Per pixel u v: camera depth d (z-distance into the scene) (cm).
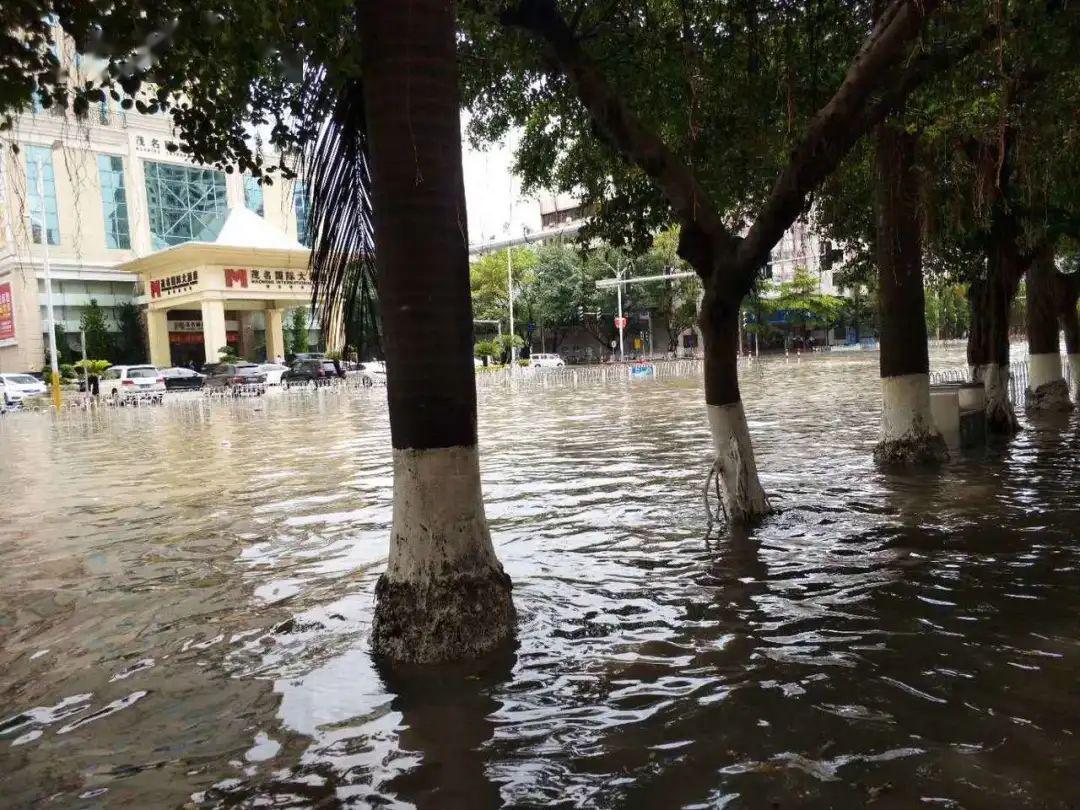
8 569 759
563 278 5953
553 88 930
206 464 1505
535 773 358
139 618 603
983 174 934
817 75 918
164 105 502
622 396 2822
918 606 548
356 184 552
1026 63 842
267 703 445
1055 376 1667
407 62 472
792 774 347
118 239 4844
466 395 502
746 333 6606
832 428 1595
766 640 502
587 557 718
